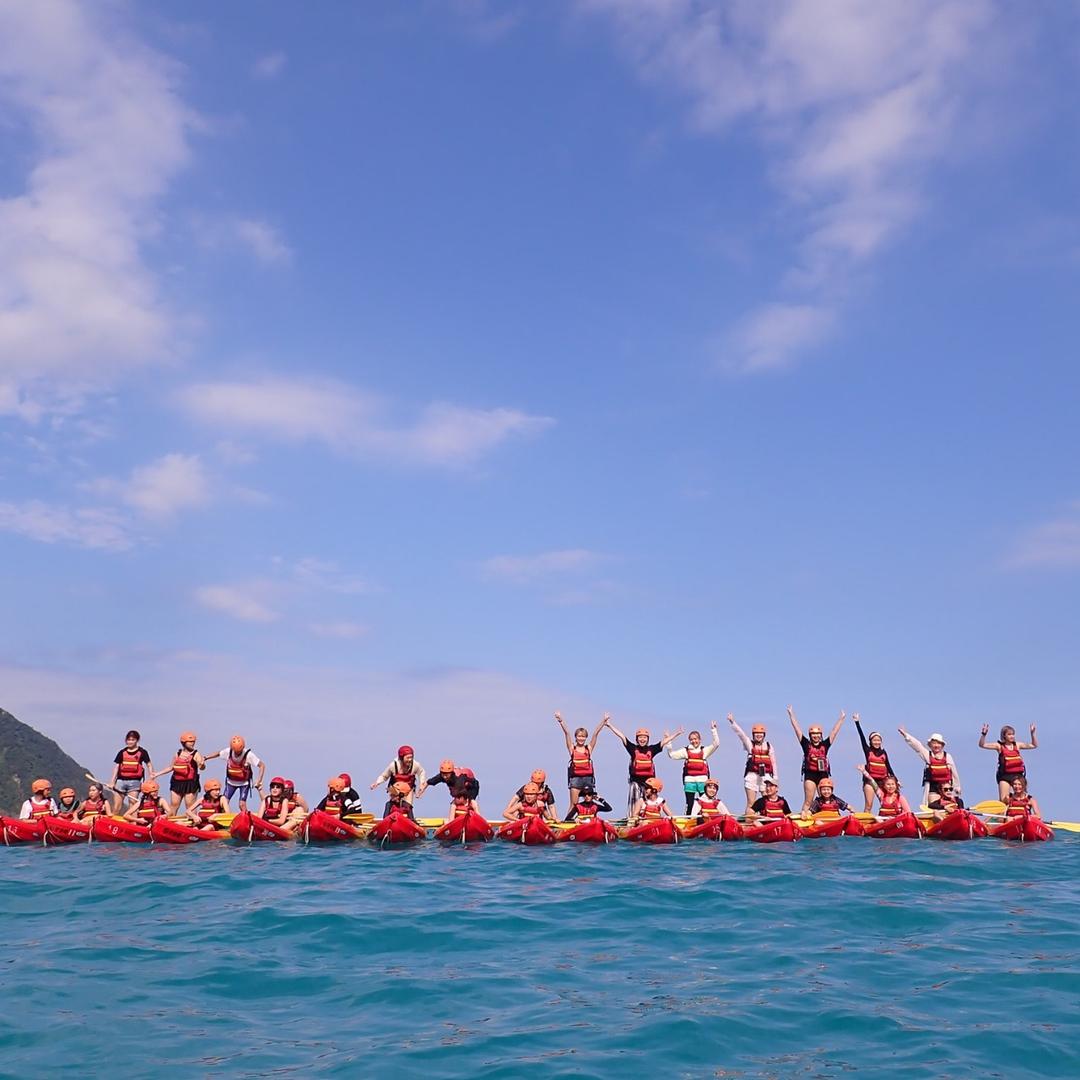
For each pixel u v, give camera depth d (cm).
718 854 1942
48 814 2273
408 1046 812
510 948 1158
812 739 2397
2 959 1104
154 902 1438
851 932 1234
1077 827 2358
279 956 1117
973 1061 773
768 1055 790
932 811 2308
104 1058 785
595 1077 741
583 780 2386
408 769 2277
